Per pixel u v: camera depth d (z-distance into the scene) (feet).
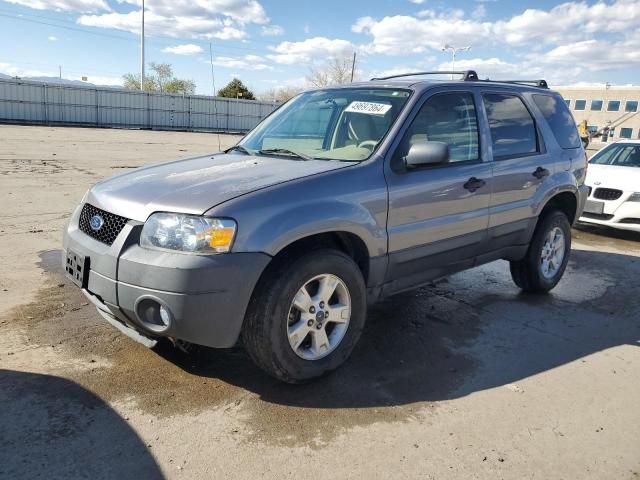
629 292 18.10
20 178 37.22
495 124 14.48
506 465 8.53
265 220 9.34
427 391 10.75
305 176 10.34
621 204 25.84
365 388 10.74
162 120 154.92
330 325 10.95
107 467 8.01
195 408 9.71
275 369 9.98
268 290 9.56
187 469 8.07
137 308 9.23
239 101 168.66
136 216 9.55
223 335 9.25
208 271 8.85
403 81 13.62
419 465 8.43
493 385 11.13
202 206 9.18
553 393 10.89
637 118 221.87
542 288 17.02
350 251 11.38
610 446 9.16
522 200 15.08
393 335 13.50
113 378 10.56
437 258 12.80
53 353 11.44
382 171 11.28
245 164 11.59
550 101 17.12
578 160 17.47
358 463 8.41
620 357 12.79
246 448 8.64
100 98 142.41
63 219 24.76
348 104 13.15
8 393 9.78
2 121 127.54
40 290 15.17
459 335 13.71
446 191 12.49
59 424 8.96
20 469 7.84
